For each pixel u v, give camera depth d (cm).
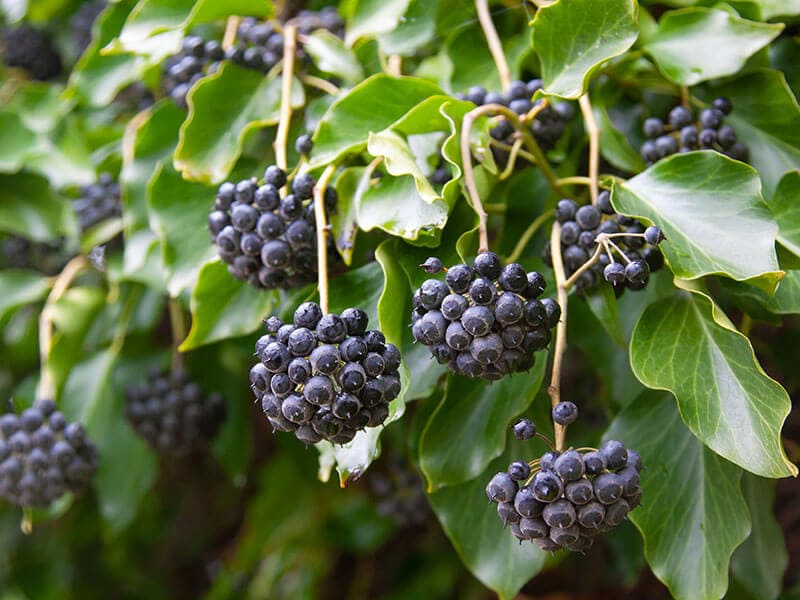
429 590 80
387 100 55
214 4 57
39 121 67
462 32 59
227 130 58
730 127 56
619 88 59
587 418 64
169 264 57
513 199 58
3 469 60
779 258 52
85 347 66
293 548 84
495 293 48
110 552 89
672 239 51
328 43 58
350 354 48
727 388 50
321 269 51
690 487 53
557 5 53
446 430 55
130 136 63
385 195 53
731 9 56
